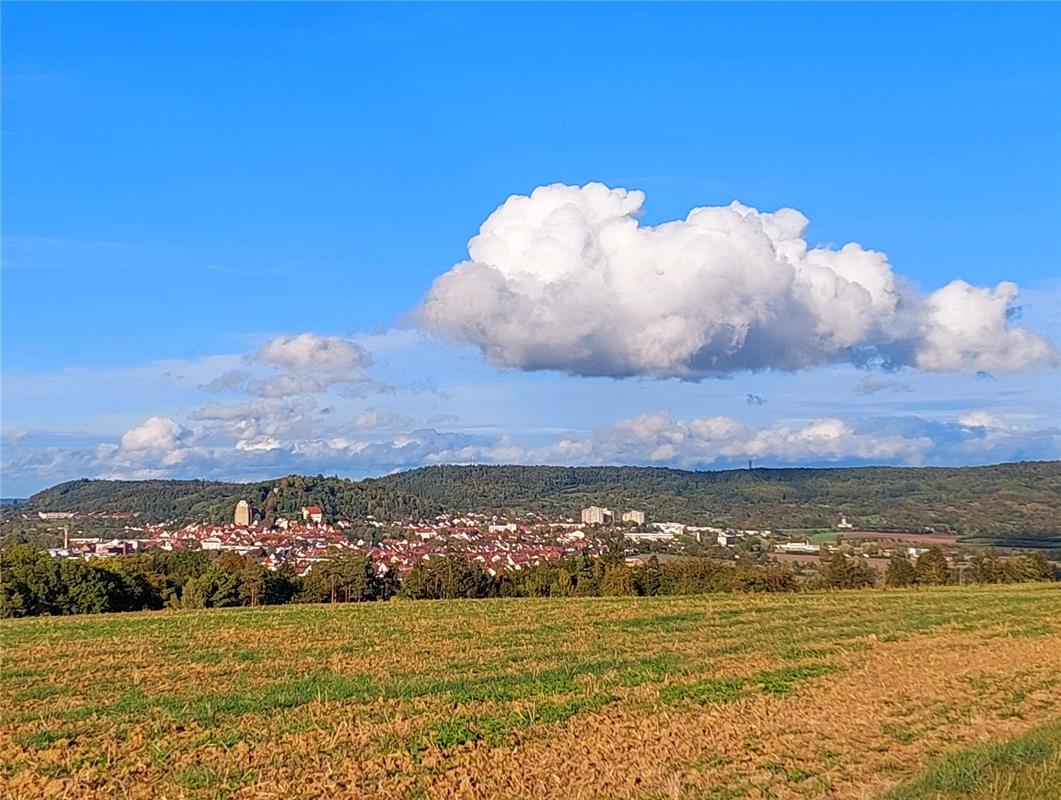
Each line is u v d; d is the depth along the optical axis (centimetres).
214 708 2205
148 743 1872
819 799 1447
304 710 2164
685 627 4053
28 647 3512
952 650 3209
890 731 1908
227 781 1585
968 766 1450
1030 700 2253
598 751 1745
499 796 1470
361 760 1698
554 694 2336
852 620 4266
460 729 1925
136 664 3052
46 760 1758
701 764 1652
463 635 3794
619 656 3117
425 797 1479
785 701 2238
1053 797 1280
